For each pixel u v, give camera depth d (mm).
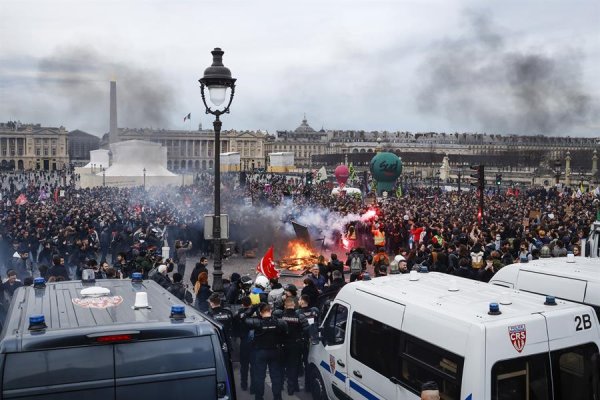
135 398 5816
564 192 76375
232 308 13586
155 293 7836
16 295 7840
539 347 6996
